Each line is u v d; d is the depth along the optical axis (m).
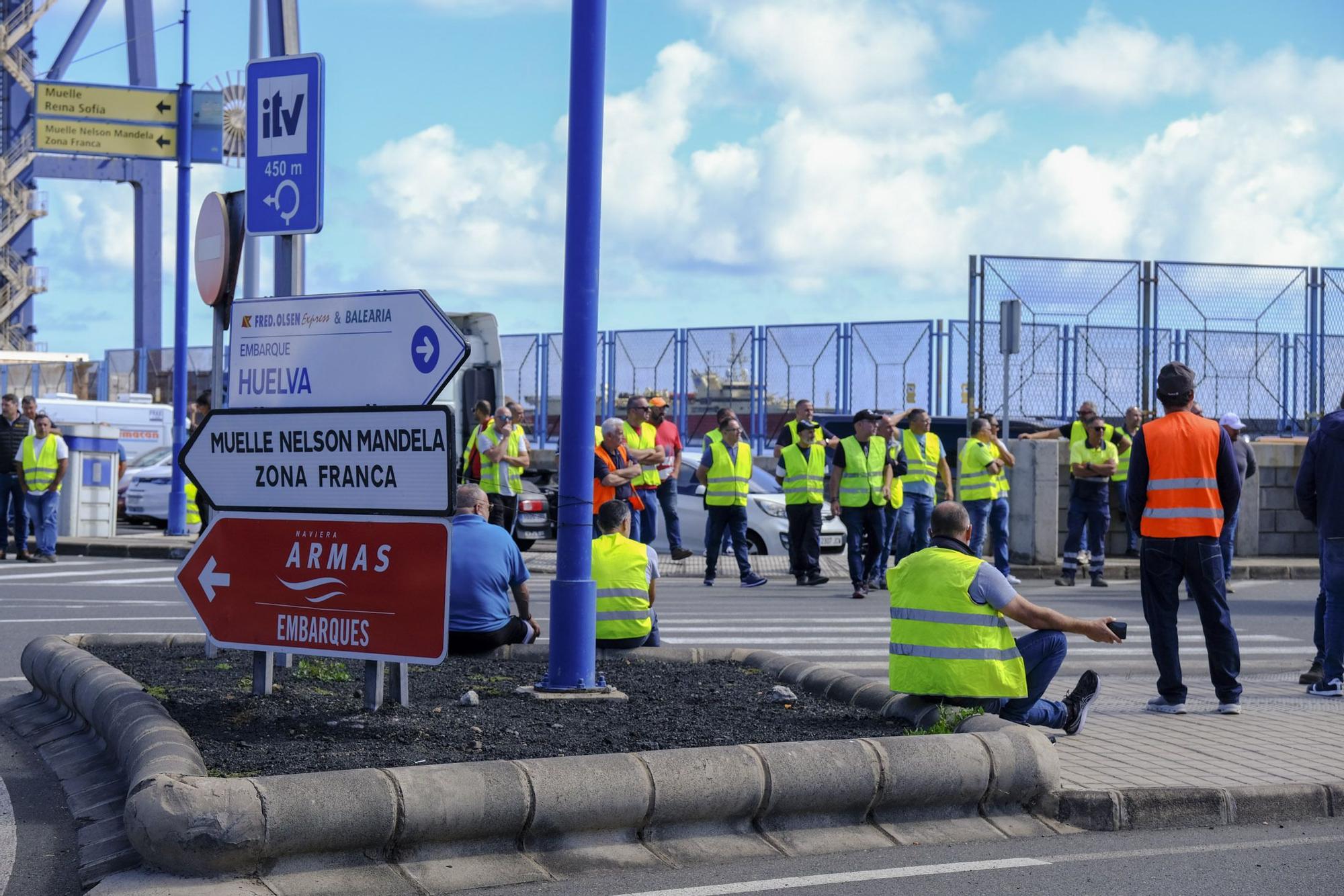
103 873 5.65
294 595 8.10
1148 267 26.03
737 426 19.67
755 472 24.97
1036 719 8.38
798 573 19.91
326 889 5.39
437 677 9.32
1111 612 16.89
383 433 7.84
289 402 8.38
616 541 10.60
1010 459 19.38
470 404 26.73
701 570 21.72
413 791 5.65
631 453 19.25
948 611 7.91
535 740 7.34
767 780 6.29
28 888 5.69
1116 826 6.73
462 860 5.73
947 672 7.85
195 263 9.70
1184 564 9.48
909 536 18.88
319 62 9.23
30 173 55.72
